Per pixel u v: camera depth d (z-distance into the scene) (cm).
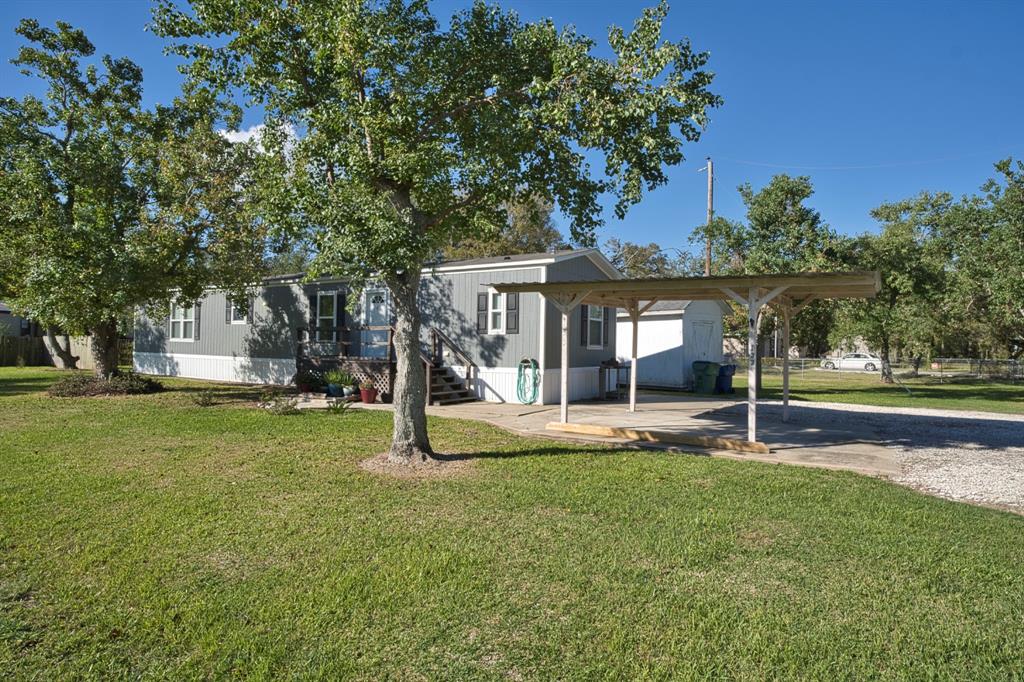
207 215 1370
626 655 309
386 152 655
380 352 1598
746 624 341
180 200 1356
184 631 331
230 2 644
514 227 3300
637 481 654
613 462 750
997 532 495
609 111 601
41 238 1245
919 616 351
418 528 494
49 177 1291
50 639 323
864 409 1442
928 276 1992
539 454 799
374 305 1616
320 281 1678
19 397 1374
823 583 395
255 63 687
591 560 429
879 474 707
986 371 2931
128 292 1292
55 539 464
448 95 728
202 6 644
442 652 311
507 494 596
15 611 352
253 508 545
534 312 1400
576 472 693
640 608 359
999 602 370
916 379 2719
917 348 2098
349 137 660
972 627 339
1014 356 2931
